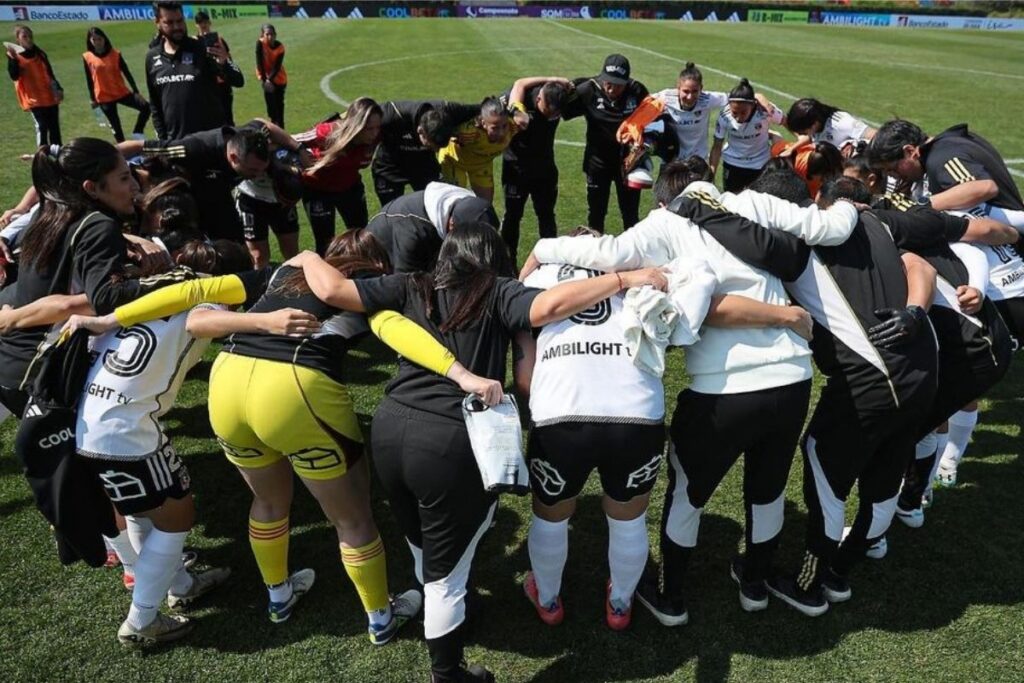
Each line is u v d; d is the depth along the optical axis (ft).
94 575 10.84
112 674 9.28
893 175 12.03
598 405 8.40
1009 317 12.14
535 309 8.33
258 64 40.86
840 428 9.40
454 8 117.80
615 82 21.48
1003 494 12.81
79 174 9.50
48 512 9.11
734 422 8.80
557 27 100.48
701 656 9.66
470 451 8.07
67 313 9.55
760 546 9.90
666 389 16.26
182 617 9.97
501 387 8.13
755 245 8.66
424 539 8.51
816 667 9.48
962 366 10.58
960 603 10.48
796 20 122.11
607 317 8.70
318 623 10.12
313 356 8.56
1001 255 12.07
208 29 42.63
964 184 11.27
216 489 12.85
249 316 8.54
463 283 8.44
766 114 23.32
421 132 17.79
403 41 79.41
